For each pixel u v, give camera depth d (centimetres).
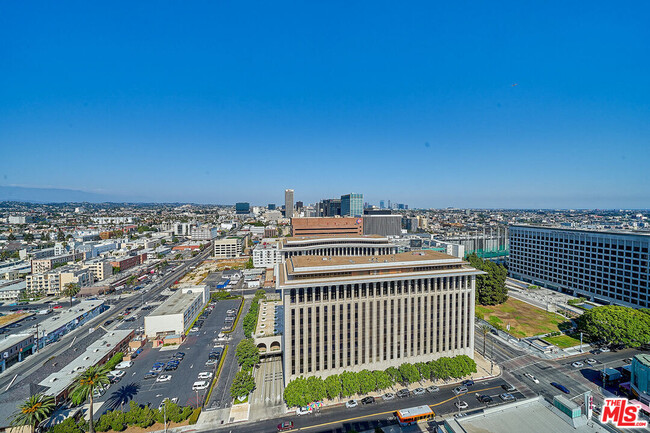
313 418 9581
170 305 17612
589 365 12362
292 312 10662
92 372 8994
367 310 11175
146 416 9200
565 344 14125
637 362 10038
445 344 12150
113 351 13550
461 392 10644
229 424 9412
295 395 9569
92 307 19262
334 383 10038
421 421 9256
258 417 9700
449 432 6925
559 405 7231
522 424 6956
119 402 10575
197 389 11275
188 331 16725
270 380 11844
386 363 11450
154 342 14988
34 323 18088
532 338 14788
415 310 11706
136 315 19325
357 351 11181
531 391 10738
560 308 18712
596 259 19275
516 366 12388
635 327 12750
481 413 7306
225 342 15412
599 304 18862
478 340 14838
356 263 12094
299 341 10731
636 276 16875
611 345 13888
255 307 18088
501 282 19900
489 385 11125
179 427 9288
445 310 12125
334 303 10900
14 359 13438
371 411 9838
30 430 8794
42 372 11600
